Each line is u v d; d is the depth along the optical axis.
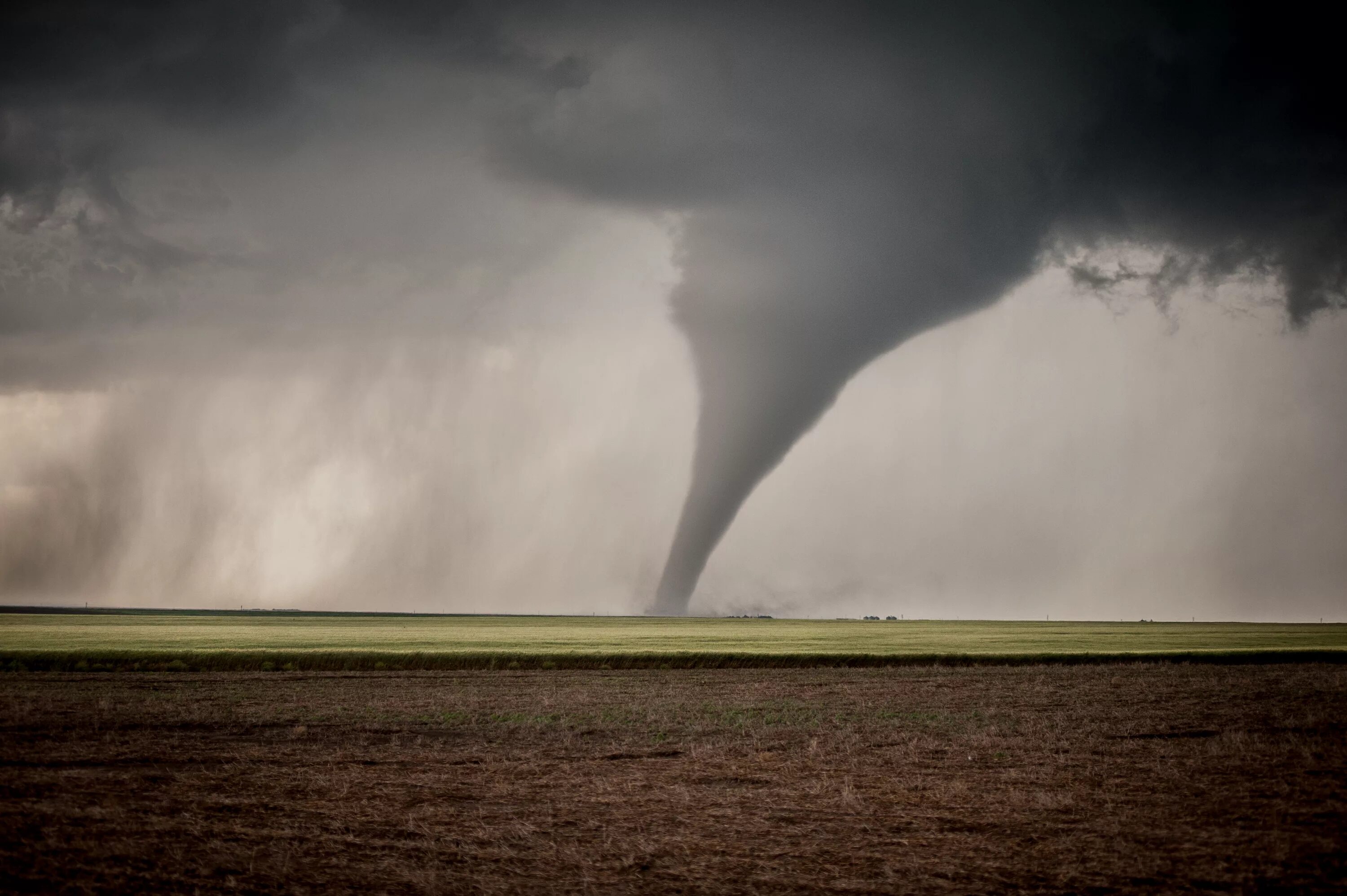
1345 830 13.68
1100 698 30.70
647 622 127.69
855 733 23.28
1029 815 14.78
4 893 10.59
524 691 32.41
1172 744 21.34
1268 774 17.69
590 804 15.61
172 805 14.94
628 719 25.53
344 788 16.53
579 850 12.98
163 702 27.67
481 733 22.91
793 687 34.38
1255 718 25.67
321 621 116.19
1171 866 12.11
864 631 86.44
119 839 12.95
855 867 12.27
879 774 18.09
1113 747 20.98
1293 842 13.05
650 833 13.86
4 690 29.91
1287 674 39.25
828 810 15.24
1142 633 83.19
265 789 16.30
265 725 23.70
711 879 11.81
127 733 21.89
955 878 11.77
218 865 11.98
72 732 21.73
